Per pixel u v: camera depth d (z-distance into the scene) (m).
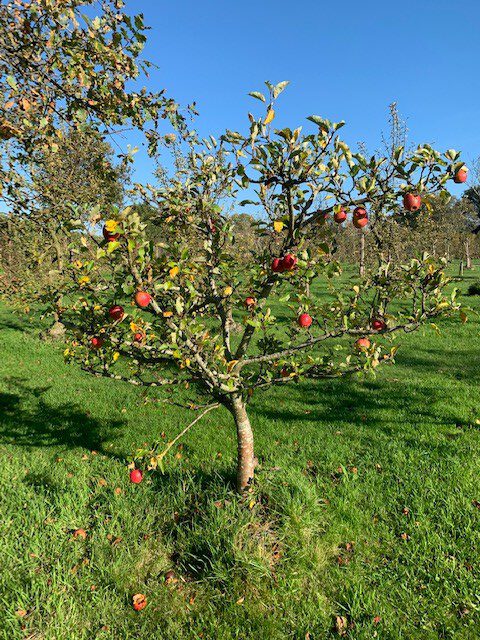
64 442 6.28
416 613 3.12
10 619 3.04
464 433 5.94
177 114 4.10
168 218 3.87
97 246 2.89
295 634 3.02
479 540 3.72
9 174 4.61
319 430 6.40
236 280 4.09
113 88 3.83
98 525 4.07
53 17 3.30
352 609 3.14
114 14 3.72
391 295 3.65
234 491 4.41
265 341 4.53
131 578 3.51
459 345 11.96
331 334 3.64
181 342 3.21
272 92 2.68
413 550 3.72
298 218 3.22
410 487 4.60
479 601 3.16
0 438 6.43
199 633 3.05
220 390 3.81
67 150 8.87
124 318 3.02
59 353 11.78
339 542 3.87
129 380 4.10
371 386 8.50
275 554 3.62
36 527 4.04
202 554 3.72
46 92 3.82
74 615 3.14
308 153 2.89
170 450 5.84
